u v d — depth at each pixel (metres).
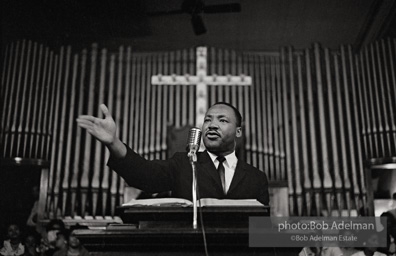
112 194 5.99
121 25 6.55
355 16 6.32
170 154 6.24
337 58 6.93
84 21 6.49
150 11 6.25
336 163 6.25
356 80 6.80
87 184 6.06
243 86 6.73
